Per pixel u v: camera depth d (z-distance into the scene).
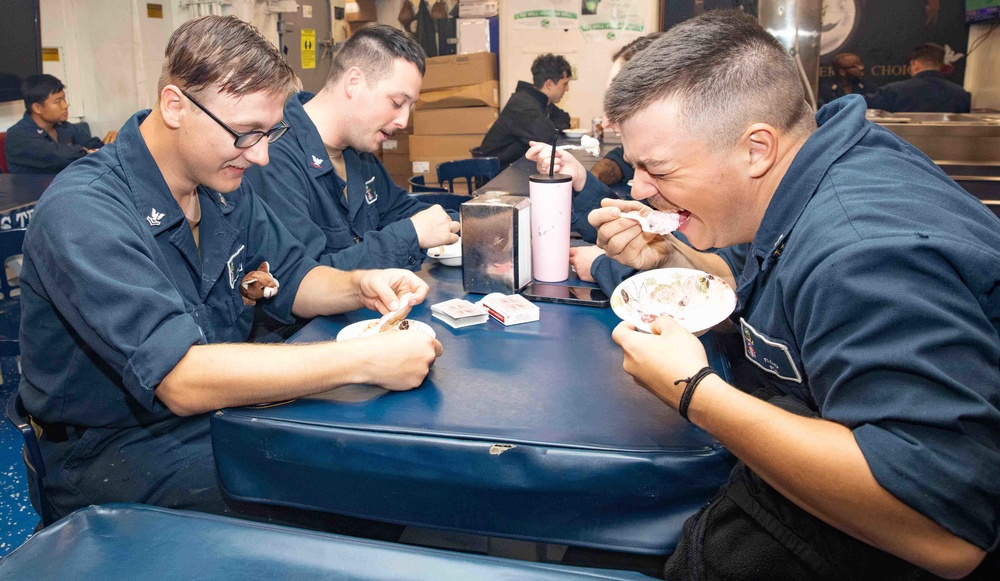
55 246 1.12
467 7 6.17
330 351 1.02
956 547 0.71
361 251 1.67
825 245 0.83
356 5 6.40
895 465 0.70
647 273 1.31
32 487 1.32
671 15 5.77
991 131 3.10
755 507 0.85
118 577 0.70
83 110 5.16
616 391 1.04
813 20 3.43
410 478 0.94
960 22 5.37
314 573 0.69
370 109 1.99
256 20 5.06
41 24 4.67
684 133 0.96
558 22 5.93
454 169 3.62
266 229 1.58
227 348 1.06
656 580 0.71
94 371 1.29
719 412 0.82
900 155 0.96
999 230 0.88
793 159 0.98
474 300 1.45
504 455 0.89
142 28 4.94
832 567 0.82
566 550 1.23
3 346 2.27
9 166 4.39
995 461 0.69
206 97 1.22
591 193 1.99
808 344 0.83
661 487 0.88
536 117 4.65
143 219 1.29
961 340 0.71
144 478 1.31
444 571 0.69
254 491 1.02
